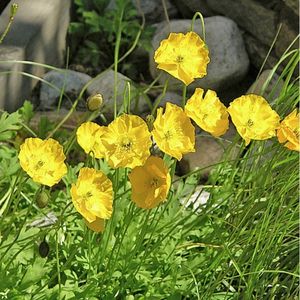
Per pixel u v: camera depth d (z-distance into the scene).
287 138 3.04
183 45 3.13
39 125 4.89
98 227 2.95
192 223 3.79
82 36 6.80
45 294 3.39
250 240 3.60
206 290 3.57
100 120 5.66
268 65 6.14
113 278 3.58
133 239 3.80
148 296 3.53
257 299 3.63
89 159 3.25
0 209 3.85
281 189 3.68
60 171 2.93
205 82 6.13
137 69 6.61
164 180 2.88
